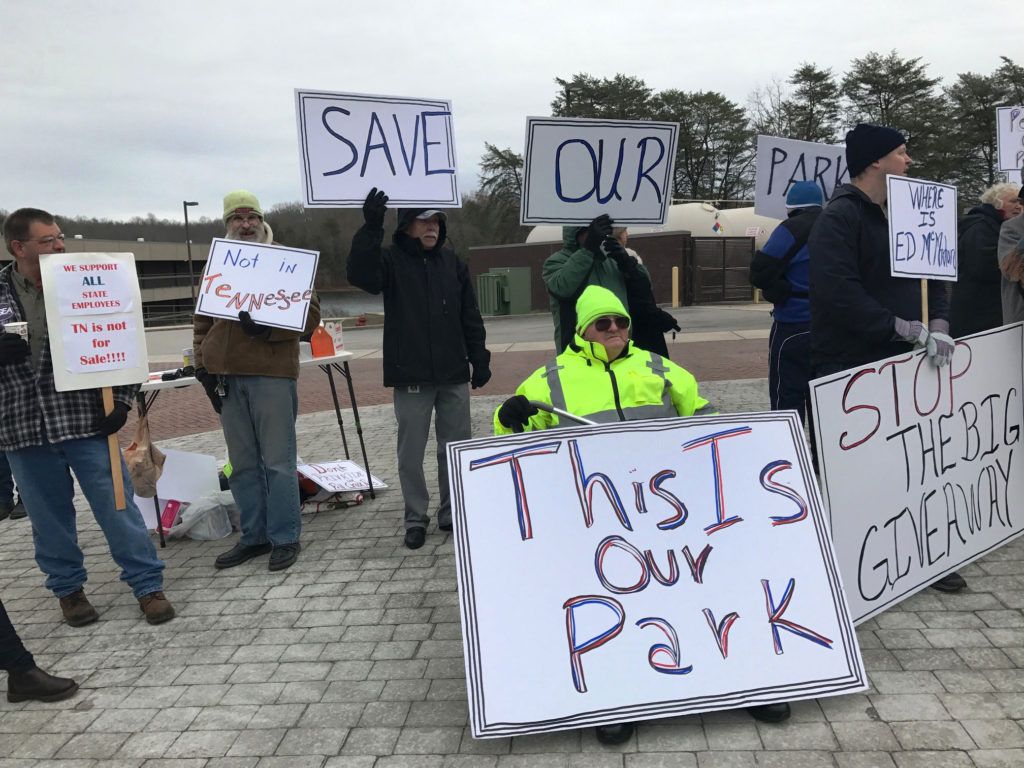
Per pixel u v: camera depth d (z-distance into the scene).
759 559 2.47
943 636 2.80
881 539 2.93
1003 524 3.47
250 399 3.83
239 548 4.04
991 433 3.40
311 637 3.12
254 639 3.13
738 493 2.54
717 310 21.00
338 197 3.43
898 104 46.94
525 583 2.35
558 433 2.51
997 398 3.41
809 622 2.42
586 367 2.87
